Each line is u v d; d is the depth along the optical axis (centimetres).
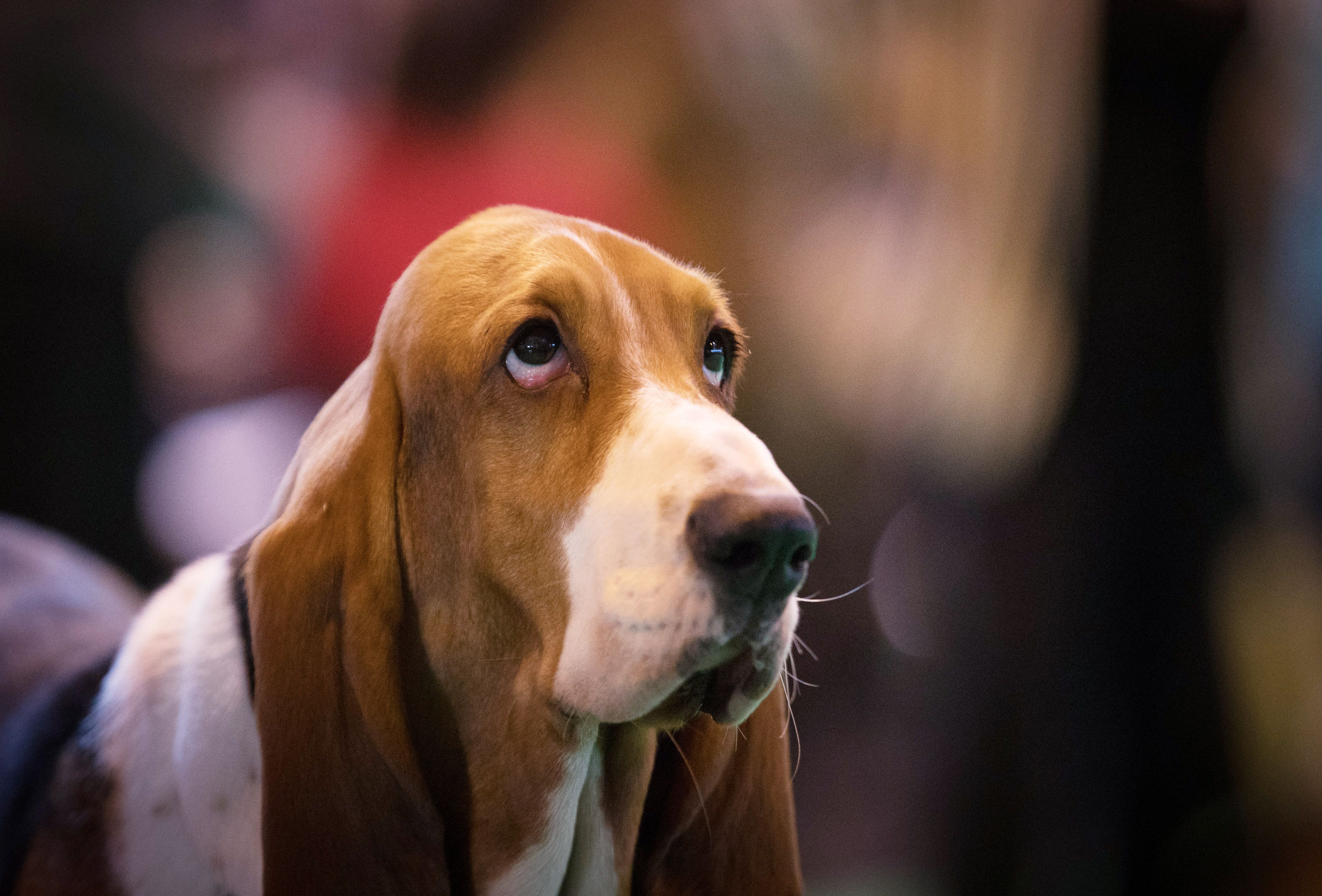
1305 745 415
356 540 193
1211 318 391
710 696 178
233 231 687
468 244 200
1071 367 393
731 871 215
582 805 202
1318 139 474
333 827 186
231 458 557
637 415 181
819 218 420
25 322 636
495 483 188
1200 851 396
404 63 366
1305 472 508
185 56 675
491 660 194
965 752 416
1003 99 400
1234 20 373
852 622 487
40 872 220
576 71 368
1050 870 397
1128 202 384
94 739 227
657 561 167
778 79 399
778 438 430
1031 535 398
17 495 636
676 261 243
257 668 190
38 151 640
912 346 422
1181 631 390
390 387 200
